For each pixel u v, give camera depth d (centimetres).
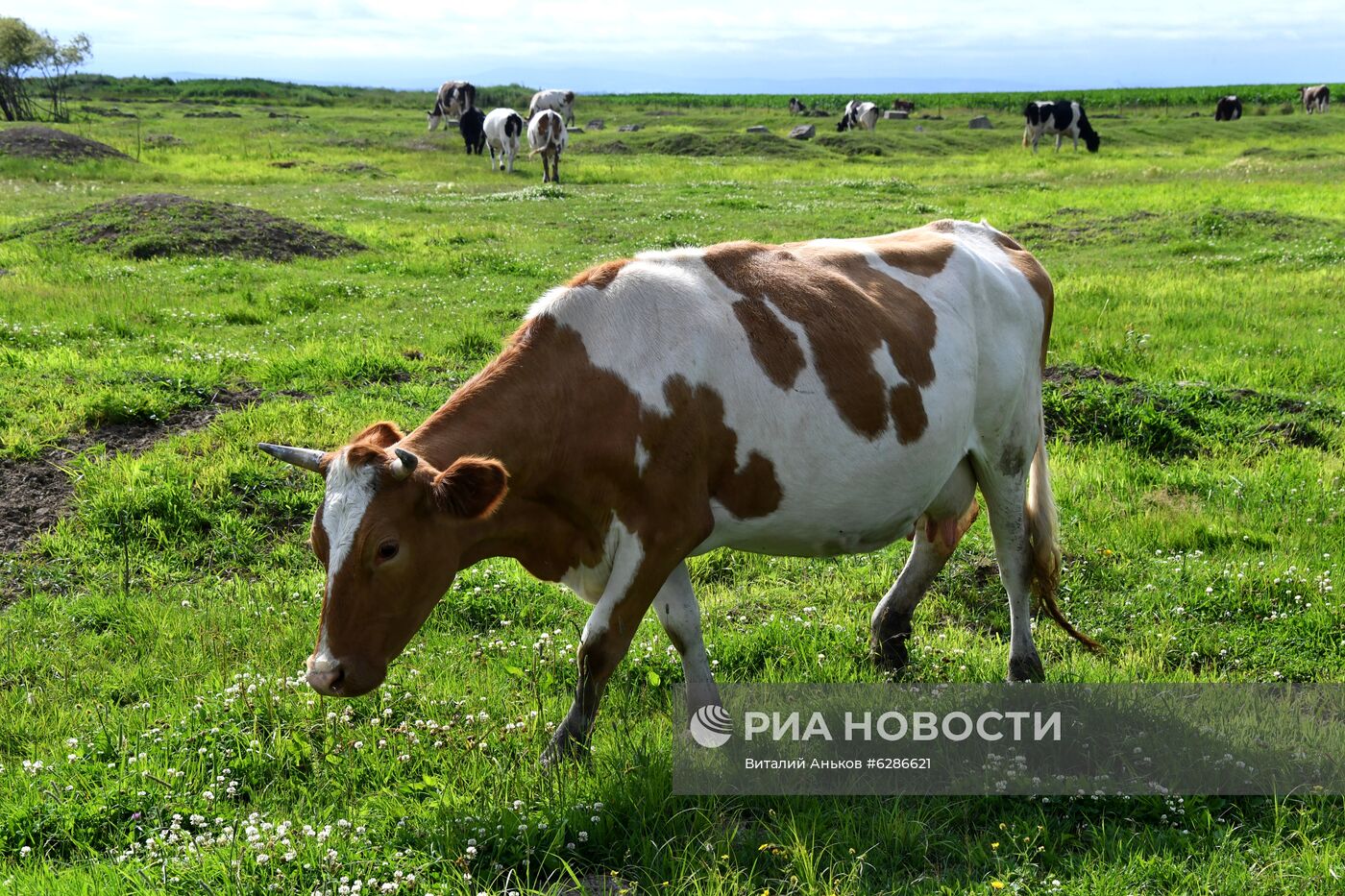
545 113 3200
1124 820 443
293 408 925
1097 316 1358
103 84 7831
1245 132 5200
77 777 453
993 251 620
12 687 561
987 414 573
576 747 474
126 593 663
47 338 1149
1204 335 1267
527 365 457
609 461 455
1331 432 961
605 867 411
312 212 2264
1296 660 589
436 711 517
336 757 468
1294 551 721
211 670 566
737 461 478
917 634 631
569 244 1906
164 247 1670
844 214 2222
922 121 5978
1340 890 390
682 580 500
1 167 2864
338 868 395
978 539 750
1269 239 1906
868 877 407
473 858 407
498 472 396
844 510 512
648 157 4056
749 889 393
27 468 815
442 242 1898
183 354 1090
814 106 7544
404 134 4709
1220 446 928
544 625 636
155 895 374
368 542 407
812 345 490
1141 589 676
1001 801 455
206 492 773
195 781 459
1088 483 847
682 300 477
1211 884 397
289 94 7575
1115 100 7706
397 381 1061
